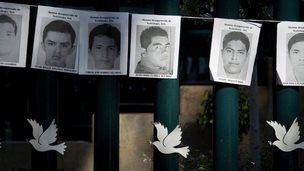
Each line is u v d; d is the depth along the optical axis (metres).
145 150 9.77
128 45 6.59
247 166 8.44
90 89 10.48
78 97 10.47
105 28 6.41
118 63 6.45
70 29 6.35
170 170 6.70
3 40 6.21
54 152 6.65
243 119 9.52
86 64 6.39
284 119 6.98
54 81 6.68
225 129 6.88
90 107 10.46
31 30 6.67
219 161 6.89
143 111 10.23
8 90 10.38
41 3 6.61
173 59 6.51
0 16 6.20
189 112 10.05
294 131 6.97
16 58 6.24
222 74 6.62
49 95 6.62
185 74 10.34
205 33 10.36
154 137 6.80
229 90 6.86
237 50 6.62
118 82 6.75
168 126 6.70
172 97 6.71
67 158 9.39
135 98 10.26
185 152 6.70
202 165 8.41
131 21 6.47
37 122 6.58
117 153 6.76
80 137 10.44
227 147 6.88
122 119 9.77
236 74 6.64
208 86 10.19
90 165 9.47
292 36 6.80
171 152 6.68
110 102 6.69
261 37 9.31
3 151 9.26
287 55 6.81
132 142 9.77
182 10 8.45
